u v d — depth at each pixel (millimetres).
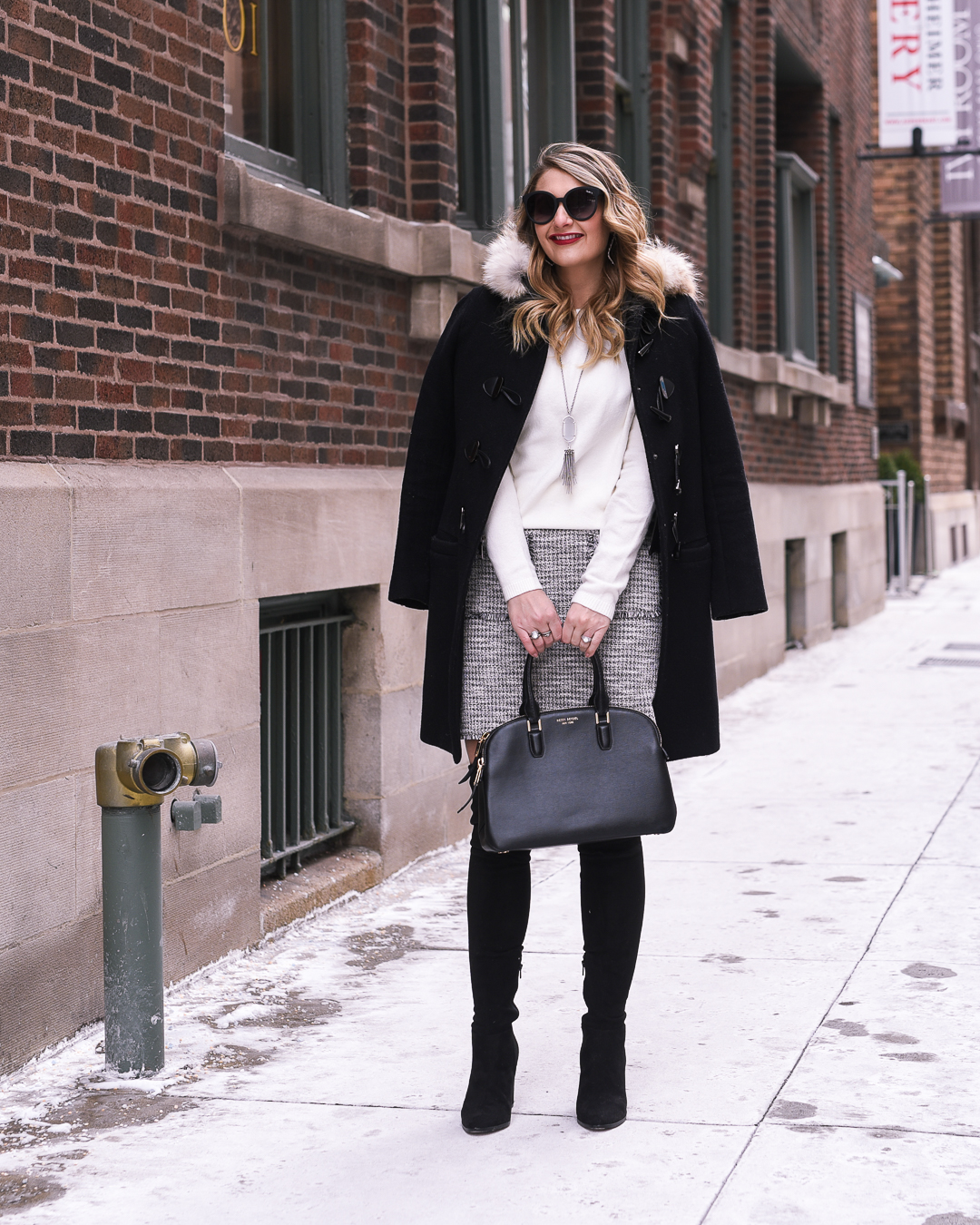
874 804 6480
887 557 19297
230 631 4348
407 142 5797
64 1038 3623
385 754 5359
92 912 3719
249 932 4473
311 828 5133
